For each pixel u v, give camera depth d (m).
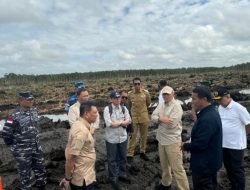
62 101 16.52
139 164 4.53
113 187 3.71
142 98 4.62
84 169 2.58
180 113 3.40
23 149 3.38
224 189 3.75
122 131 3.75
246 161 4.72
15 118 3.35
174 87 21.53
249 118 3.14
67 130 6.27
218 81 25.38
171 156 3.42
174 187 3.80
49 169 4.12
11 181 4.02
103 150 4.96
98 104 14.84
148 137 5.44
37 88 27.44
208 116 2.57
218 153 2.61
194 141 2.61
